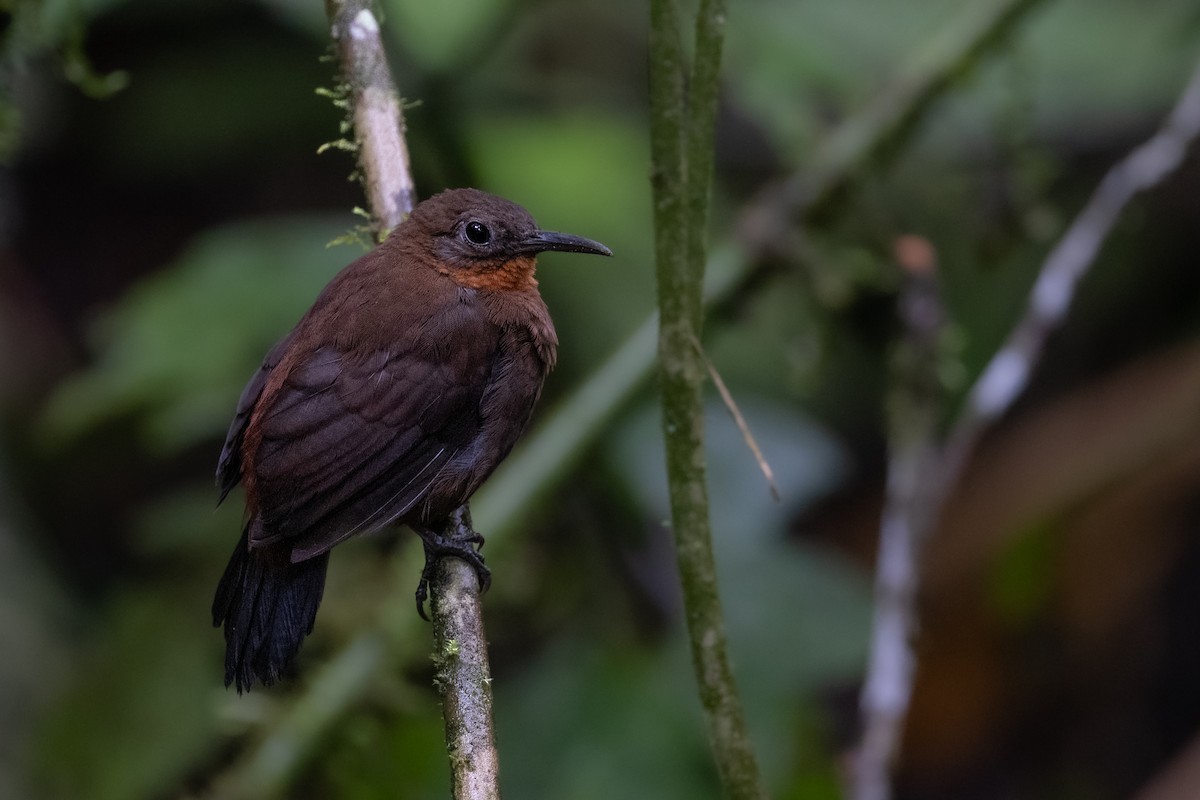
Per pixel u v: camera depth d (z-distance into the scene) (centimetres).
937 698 1300
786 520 1062
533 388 895
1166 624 1316
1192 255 1429
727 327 1062
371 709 892
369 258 885
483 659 715
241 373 1036
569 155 1187
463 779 665
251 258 1053
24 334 1580
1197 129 1004
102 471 1512
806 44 1100
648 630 1099
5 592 1306
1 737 1163
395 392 830
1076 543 1245
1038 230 1083
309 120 1459
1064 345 1467
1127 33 1319
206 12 1449
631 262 1188
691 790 909
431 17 1017
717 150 1539
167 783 1062
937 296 1029
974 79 1030
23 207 1617
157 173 1577
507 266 902
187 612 1109
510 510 930
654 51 636
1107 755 1311
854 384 1425
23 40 834
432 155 1076
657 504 1057
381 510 820
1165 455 1156
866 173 1032
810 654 972
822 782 937
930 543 1296
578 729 927
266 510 799
